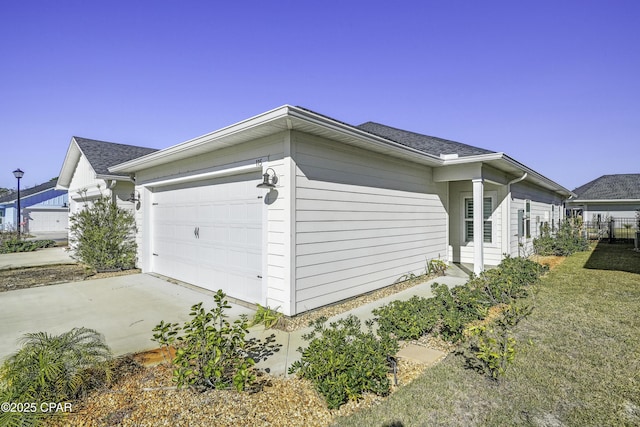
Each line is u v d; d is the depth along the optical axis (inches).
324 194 215.5
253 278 226.2
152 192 353.7
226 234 250.7
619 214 953.5
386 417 101.3
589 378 124.6
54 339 120.0
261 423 97.8
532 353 146.0
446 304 185.0
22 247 569.3
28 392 100.4
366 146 237.0
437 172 337.1
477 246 299.1
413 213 311.7
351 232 238.5
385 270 274.7
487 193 388.2
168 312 212.5
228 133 203.6
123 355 146.6
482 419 100.6
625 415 102.4
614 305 218.7
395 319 164.1
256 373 129.4
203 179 275.1
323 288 215.9
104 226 362.9
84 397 110.3
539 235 517.7
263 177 199.0
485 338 134.5
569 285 278.8
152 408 104.9
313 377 116.6
